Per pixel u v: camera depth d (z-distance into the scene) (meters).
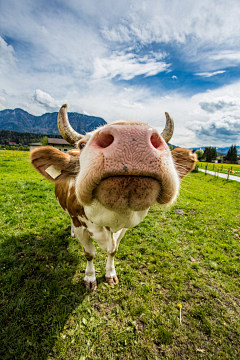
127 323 2.68
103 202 1.39
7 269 3.45
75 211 2.72
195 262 4.28
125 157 1.16
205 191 13.60
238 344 2.55
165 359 2.32
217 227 6.52
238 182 19.19
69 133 2.96
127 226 1.92
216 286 3.58
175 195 1.57
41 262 3.72
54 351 2.28
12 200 7.04
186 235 5.69
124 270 3.73
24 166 16.69
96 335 2.48
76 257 3.96
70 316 2.69
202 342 2.54
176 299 3.18
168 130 2.85
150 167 1.18
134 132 1.19
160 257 4.35
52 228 5.09
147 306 2.96
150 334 2.57
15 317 2.59
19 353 2.22
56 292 3.02
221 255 4.60
